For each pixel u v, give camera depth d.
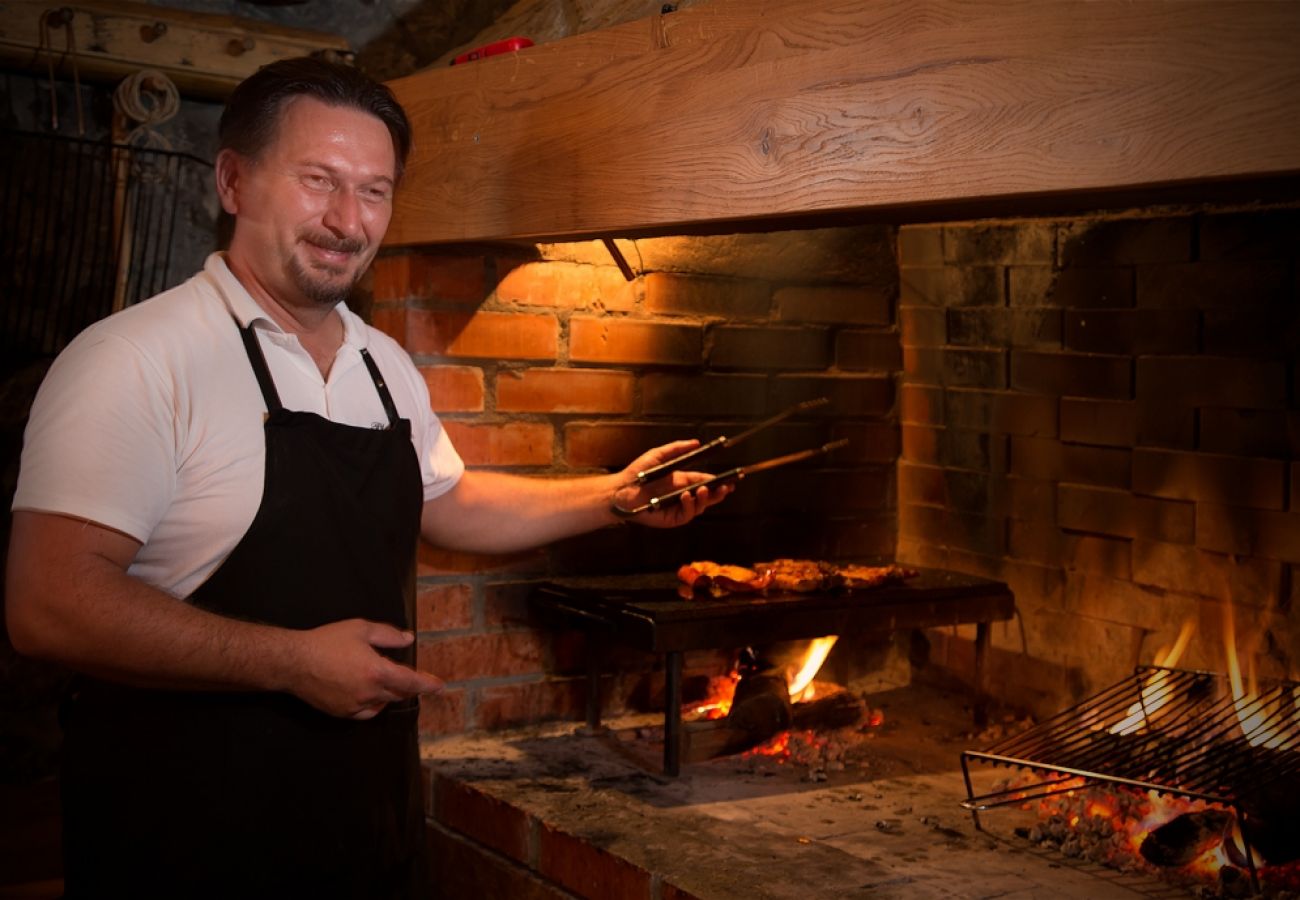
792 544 3.18
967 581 2.75
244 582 1.61
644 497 2.29
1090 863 2.11
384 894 1.77
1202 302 2.54
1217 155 1.40
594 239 2.47
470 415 2.76
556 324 2.84
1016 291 2.97
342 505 1.67
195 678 1.49
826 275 3.21
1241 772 2.07
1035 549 2.95
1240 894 1.94
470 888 2.48
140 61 3.02
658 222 2.06
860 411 3.28
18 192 3.03
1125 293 2.70
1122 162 1.49
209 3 3.19
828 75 1.79
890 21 1.71
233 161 1.71
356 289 2.96
